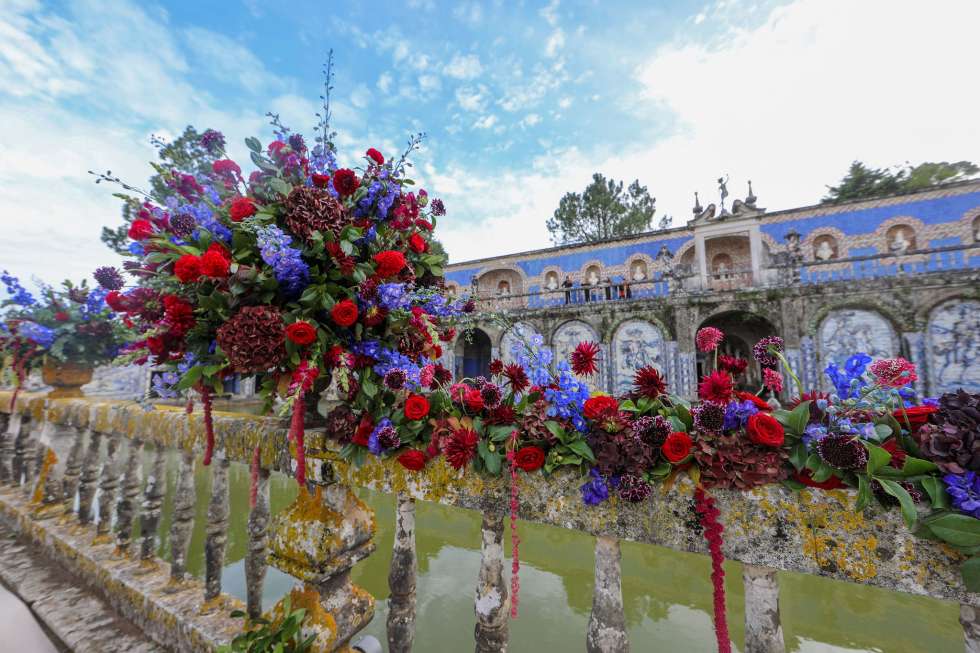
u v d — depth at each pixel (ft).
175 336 5.44
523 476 4.82
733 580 16.97
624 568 18.21
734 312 47.50
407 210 7.02
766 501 3.70
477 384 5.63
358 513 6.54
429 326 6.32
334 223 5.70
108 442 10.61
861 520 3.39
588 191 106.11
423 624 13.51
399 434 5.58
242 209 5.52
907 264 50.93
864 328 40.57
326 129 6.92
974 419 3.14
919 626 14.47
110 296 5.62
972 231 48.98
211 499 7.99
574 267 74.13
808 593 16.47
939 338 37.50
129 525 9.57
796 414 3.72
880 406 3.46
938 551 3.14
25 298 12.01
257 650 5.58
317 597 6.04
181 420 8.50
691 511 3.90
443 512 24.02
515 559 4.61
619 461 4.06
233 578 15.57
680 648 13.17
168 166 6.15
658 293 64.90
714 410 3.85
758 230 52.60
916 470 3.22
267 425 7.34
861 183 75.51
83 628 7.93
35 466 13.85
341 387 5.80
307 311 5.48
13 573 9.82
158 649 7.46
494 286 82.38
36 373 14.12
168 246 5.44
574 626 13.79
